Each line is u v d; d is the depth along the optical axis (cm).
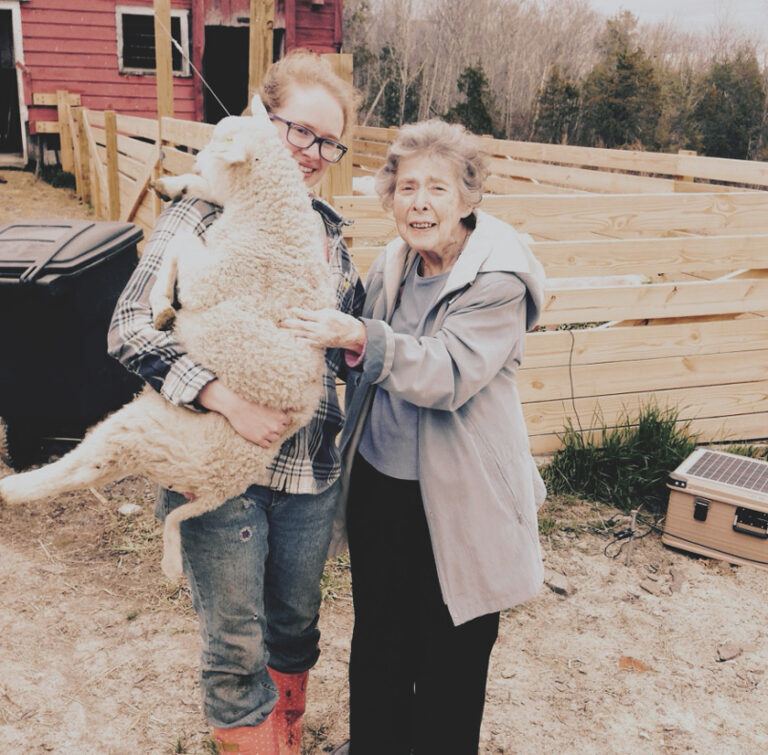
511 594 203
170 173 604
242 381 163
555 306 430
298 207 169
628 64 3152
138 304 175
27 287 376
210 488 169
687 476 378
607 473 429
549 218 438
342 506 221
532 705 279
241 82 1755
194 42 1397
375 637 219
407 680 225
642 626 327
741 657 310
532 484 213
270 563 210
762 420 481
